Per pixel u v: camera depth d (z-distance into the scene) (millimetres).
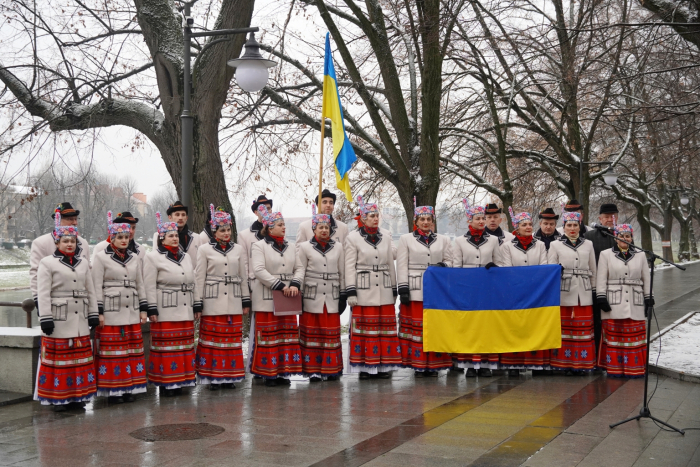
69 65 15117
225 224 8984
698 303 19344
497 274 9531
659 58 12070
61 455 5871
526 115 22734
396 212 26562
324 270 9461
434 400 8031
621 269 9453
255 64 10102
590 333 9734
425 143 13906
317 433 6512
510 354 9719
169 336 8477
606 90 12570
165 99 13320
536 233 10492
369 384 9211
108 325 8023
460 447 5957
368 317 9492
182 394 8625
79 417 7371
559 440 6180
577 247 9789
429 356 9672
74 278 7711
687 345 11594
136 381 8203
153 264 8477
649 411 7016
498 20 17391
